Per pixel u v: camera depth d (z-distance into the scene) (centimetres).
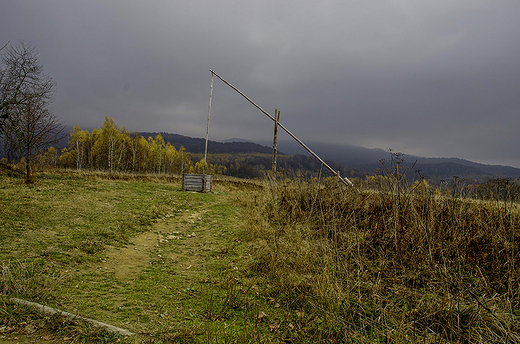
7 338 252
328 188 824
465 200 577
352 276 431
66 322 287
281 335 310
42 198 877
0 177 1191
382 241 545
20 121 1352
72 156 5441
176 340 290
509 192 558
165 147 6506
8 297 310
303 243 565
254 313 359
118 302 369
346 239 563
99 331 284
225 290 427
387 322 327
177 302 385
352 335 304
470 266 438
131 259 554
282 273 464
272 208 908
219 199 1402
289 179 998
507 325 292
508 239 482
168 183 2012
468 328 307
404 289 389
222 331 313
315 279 429
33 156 1656
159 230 787
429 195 582
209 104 1559
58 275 413
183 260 574
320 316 353
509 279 362
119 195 1127
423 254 454
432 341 290
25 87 1741
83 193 1059
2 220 619
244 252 610
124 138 5141
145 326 314
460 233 486
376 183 739
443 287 361
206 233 780
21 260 436
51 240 553
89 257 513
